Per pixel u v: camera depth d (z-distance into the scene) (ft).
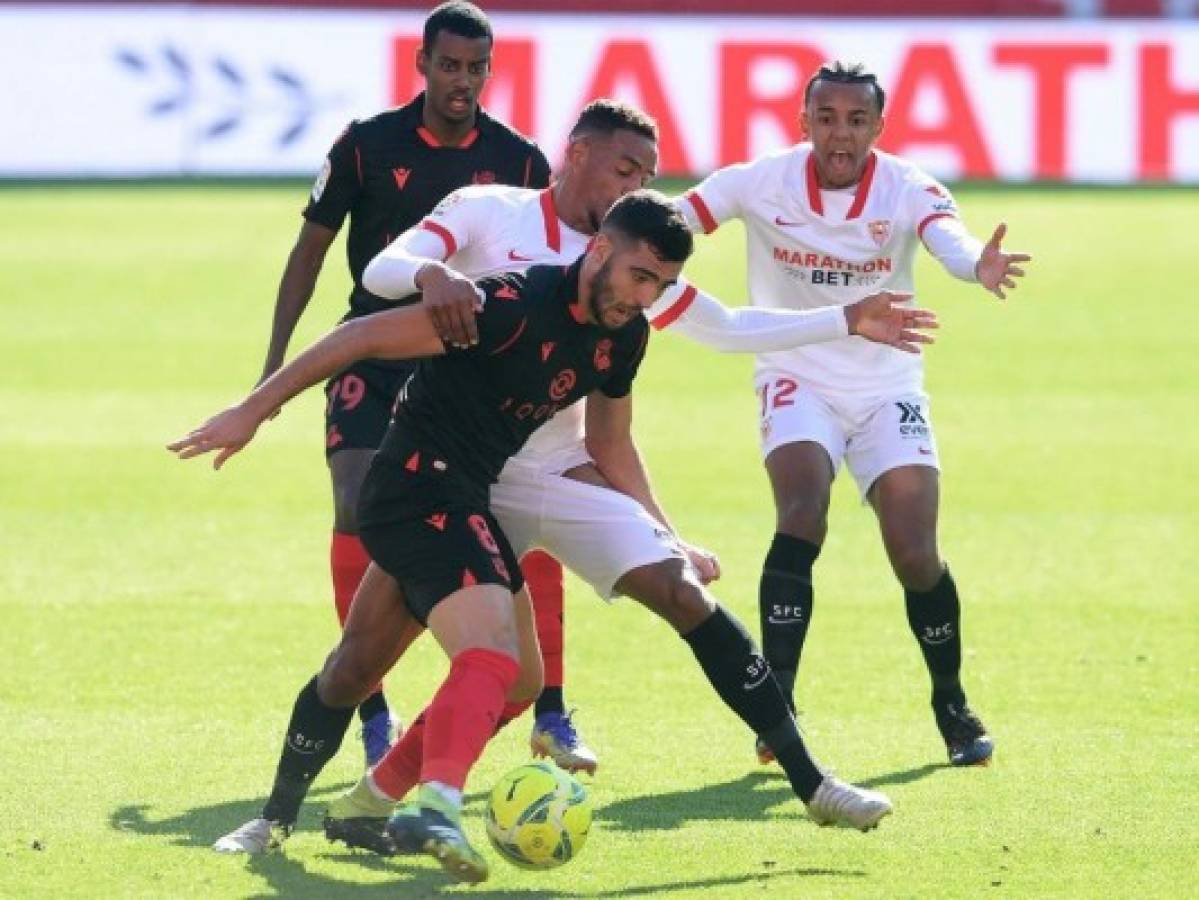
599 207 74.84
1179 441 168.66
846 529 138.92
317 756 72.02
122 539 133.69
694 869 69.87
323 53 330.95
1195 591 119.44
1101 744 87.92
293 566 126.11
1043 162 324.80
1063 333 219.82
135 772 82.17
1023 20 324.39
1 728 89.25
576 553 73.77
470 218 75.77
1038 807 77.82
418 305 67.26
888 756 86.22
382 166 90.89
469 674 66.03
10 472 155.12
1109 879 68.59
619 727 90.94
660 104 323.98
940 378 197.06
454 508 68.39
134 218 294.46
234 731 89.10
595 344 68.49
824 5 328.70
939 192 89.56
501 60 324.39
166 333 217.36
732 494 149.07
